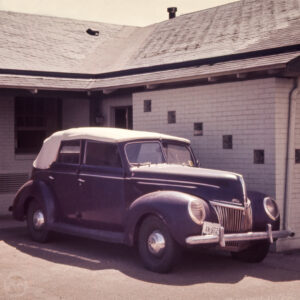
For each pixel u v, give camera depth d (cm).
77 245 895
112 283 641
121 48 1513
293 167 907
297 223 914
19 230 1061
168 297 584
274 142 889
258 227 734
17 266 732
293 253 869
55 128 1433
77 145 859
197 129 1041
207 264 763
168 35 1438
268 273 712
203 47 1198
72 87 1248
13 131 1321
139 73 1220
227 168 974
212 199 696
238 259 797
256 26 1184
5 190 1307
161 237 688
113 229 791
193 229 657
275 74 885
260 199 751
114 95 1312
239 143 951
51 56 1434
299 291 618
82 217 838
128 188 770
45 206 888
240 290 620
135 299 575
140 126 1174
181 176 728
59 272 696
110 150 802
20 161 1330
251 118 929
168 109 1101
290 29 1054
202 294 598
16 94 1226
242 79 944
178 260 684
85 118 1374
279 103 892
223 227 679
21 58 1372
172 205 671
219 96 989
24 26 1577
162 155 823
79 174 840
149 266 704
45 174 913
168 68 1152
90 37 1614
